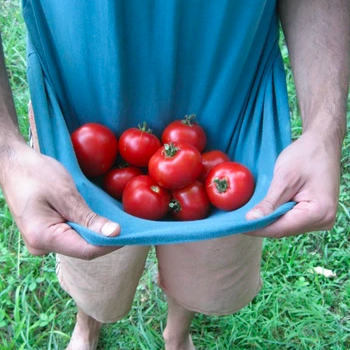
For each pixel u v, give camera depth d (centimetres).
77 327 215
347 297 242
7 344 222
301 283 245
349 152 299
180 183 140
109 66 131
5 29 358
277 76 143
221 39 132
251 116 148
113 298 172
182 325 204
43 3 132
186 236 109
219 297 173
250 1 126
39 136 132
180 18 127
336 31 140
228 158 152
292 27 144
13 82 328
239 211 128
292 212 117
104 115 146
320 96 136
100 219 112
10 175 116
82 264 161
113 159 147
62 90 144
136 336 227
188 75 140
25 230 113
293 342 228
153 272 250
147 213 141
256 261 167
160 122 149
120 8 123
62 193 113
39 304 232
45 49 138
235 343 228
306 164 121
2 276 243
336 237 262
